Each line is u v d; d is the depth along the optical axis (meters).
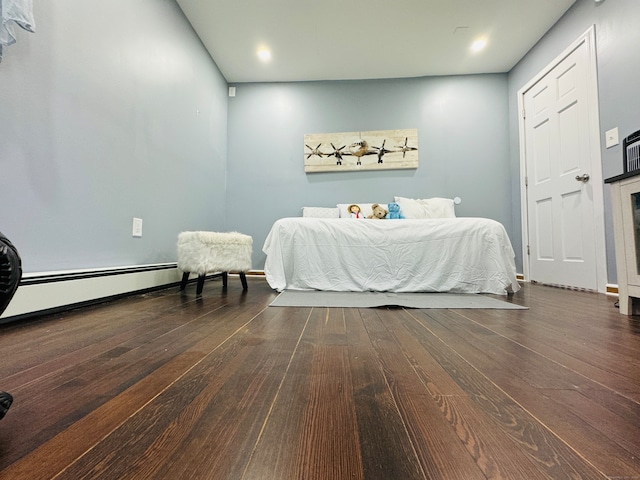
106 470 0.43
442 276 2.36
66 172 1.57
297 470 0.43
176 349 0.97
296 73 3.85
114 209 1.92
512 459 0.46
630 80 2.20
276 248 2.50
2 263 0.51
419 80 3.94
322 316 1.50
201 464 0.44
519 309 1.70
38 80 1.41
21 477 0.41
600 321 1.41
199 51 3.19
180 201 2.80
